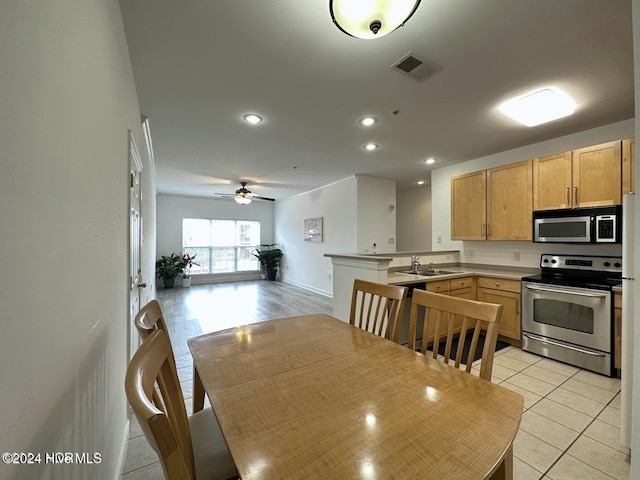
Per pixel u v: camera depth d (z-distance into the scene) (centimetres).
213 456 107
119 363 158
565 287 274
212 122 290
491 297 343
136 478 153
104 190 119
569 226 294
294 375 113
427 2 144
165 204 775
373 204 559
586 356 263
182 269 754
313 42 174
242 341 150
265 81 216
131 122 195
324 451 72
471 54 186
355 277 304
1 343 49
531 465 156
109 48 126
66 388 78
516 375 255
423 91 232
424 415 87
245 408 91
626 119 284
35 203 61
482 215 378
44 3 65
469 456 70
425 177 559
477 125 299
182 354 315
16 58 54
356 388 103
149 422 52
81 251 90
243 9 149
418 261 395
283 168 482
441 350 323
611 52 184
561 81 218
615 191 268
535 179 325
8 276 51
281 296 629
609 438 176
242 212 877
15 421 53
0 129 49
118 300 154
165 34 166
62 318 75
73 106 83
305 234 721
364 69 201
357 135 328
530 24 160
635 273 110
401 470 66
